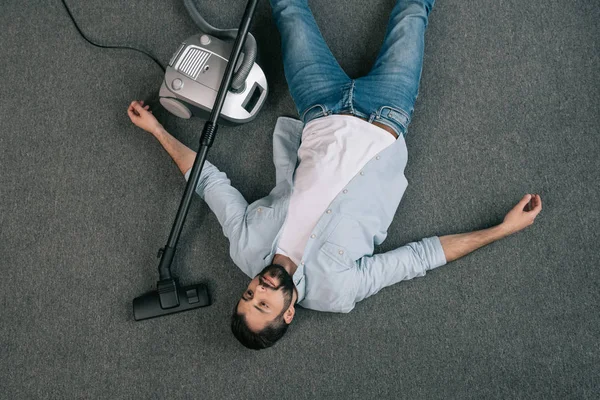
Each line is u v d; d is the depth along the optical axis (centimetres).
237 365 167
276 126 166
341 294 149
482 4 175
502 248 166
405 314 166
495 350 162
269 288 139
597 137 167
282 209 150
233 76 153
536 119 169
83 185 177
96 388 168
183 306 165
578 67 170
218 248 172
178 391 167
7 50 182
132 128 179
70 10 183
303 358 167
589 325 160
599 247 163
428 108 172
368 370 165
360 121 151
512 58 172
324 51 162
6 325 172
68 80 182
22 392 169
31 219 177
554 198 166
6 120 181
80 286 173
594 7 171
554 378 160
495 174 168
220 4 182
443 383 162
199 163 152
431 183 170
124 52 182
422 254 156
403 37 157
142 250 173
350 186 147
